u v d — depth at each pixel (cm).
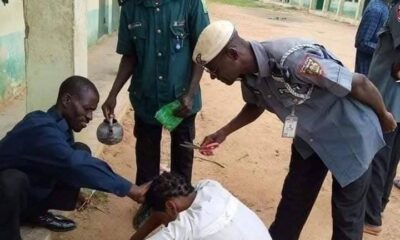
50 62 344
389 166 389
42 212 311
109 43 912
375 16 440
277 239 307
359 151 256
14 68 573
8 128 493
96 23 886
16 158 265
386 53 353
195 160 482
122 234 349
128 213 377
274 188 446
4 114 529
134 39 319
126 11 317
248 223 217
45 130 262
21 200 266
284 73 233
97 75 670
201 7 315
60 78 348
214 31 228
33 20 335
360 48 457
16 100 573
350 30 1844
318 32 1666
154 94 327
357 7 2031
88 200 381
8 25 550
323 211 414
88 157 267
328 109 253
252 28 1552
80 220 358
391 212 426
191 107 314
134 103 341
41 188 285
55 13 333
